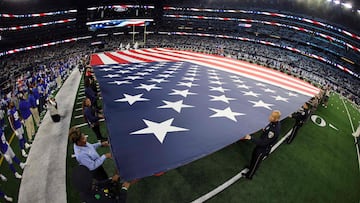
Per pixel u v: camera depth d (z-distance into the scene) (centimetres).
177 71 1480
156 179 579
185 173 614
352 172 783
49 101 884
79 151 394
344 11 4172
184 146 500
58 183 545
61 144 738
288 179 651
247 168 670
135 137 516
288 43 4747
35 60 4088
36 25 4919
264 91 1192
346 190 664
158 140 513
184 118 660
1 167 615
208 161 683
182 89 995
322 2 4491
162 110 705
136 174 388
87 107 658
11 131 877
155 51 2673
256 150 573
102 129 859
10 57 4238
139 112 671
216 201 526
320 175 710
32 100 842
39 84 1112
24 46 4616
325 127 1174
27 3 4772
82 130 848
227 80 1372
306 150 859
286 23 4941
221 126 634
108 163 633
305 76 2806
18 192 509
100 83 984
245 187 586
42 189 521
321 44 4294
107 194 362
